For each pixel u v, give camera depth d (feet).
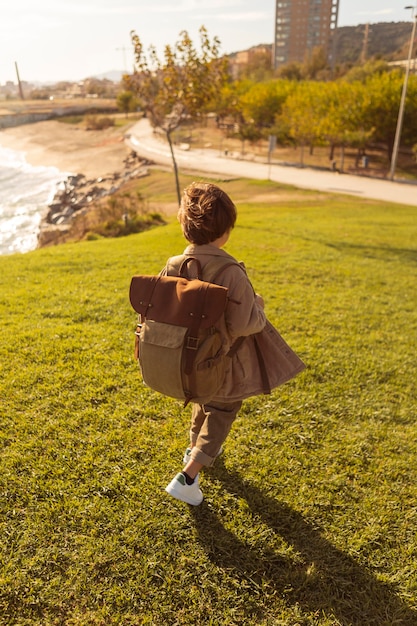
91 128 337.31
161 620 6.72
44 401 11.72
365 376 14.94
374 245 43.93
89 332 16.55
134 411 11.56
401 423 12.52
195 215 7.08
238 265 7.23
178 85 67.31
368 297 24.89
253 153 207.51
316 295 24.16
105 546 7.71
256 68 432.66
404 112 149.69
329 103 166.20
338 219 64.44
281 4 634.43
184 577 7.32
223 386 7.73
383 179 137.80
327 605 7.17
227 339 7.13
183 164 176.14
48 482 8.91
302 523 8.59
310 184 124.26
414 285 29.17
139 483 9.12
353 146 155.63
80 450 9.92
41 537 7.76
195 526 8.29
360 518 8.86
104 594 6.97
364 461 10.60
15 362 13.74
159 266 28.68
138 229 74.95
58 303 19.97
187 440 10.53
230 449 10.44
